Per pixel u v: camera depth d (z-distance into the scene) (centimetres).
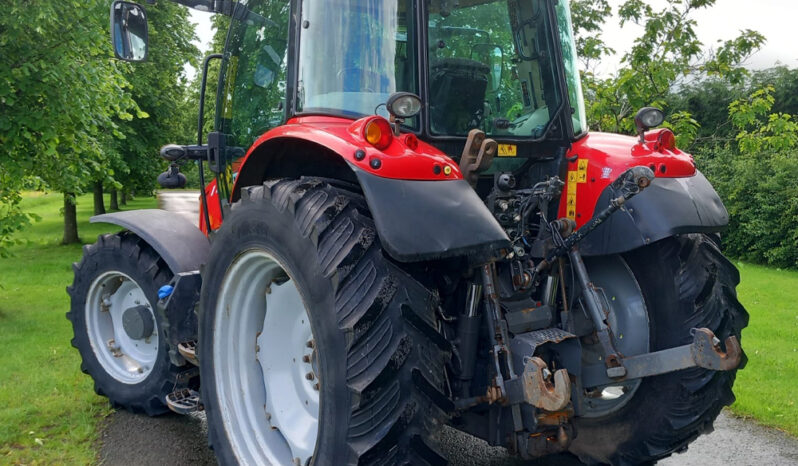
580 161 314
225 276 299
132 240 428
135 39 339
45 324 706
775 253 1343
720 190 1494
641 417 311
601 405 328
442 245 221
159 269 414
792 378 527
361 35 280
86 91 779
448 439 400
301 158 304
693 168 312
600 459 322
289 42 298
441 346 237
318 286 238
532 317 277
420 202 227
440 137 287
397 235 217
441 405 231
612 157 305
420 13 278
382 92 279
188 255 397
